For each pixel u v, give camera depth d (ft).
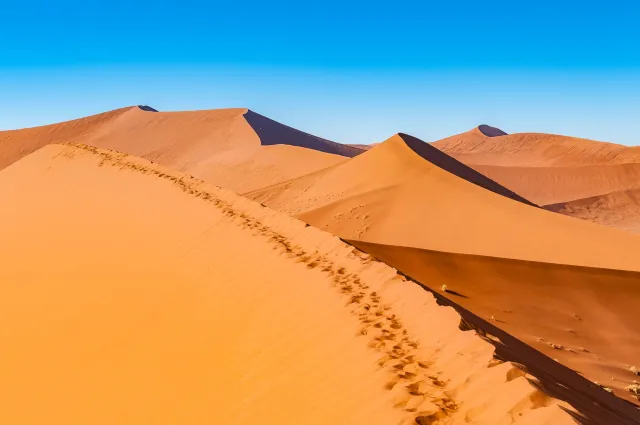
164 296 37.27
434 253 59.57
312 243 39.29
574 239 87.30
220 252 42.27
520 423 13.79
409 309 25.09
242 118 344.69
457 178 121.70
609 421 16.81
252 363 24.49
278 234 43.29
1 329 39.27
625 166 319.68
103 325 35.40
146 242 50.96
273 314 28.86
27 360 33.35
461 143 588.50
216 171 263.29
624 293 58.08
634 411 26.45
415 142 155.74
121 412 24.62
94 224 61.36
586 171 324.60
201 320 31.65
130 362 29.32
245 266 37.65
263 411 20.11
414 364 19.45
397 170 131.54
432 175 124.16
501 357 18.43
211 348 27.86
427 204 109.19
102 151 98.37
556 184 318.24
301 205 133.39
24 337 36.88
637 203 270.87
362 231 101.35
